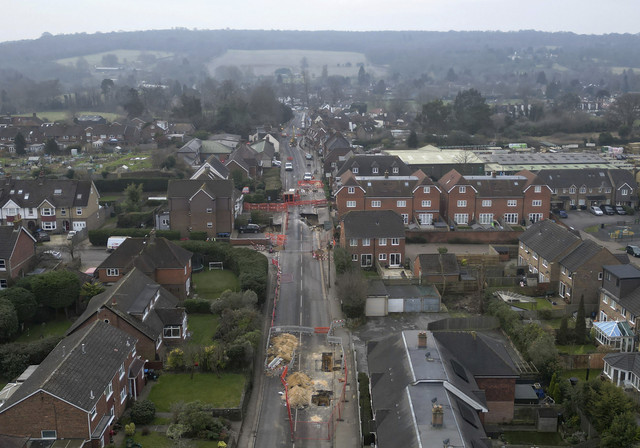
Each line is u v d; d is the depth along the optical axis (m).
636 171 151.00
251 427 59.22
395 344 60.62
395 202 119.44
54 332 76.50
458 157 153.38
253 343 68.44
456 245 113.56
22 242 88.50
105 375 53.88
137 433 55.03
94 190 121.62
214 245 99.75
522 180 123.06
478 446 45.25
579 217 132.25
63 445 49.25
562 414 59.59
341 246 103.75
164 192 152.75
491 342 62.66
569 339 74.88
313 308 85.12
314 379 67.25
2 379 63.78
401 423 47.78
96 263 101.06
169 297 77.50
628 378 62.66
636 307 71.88
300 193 150.88
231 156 161.00
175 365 66.19
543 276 91.06
